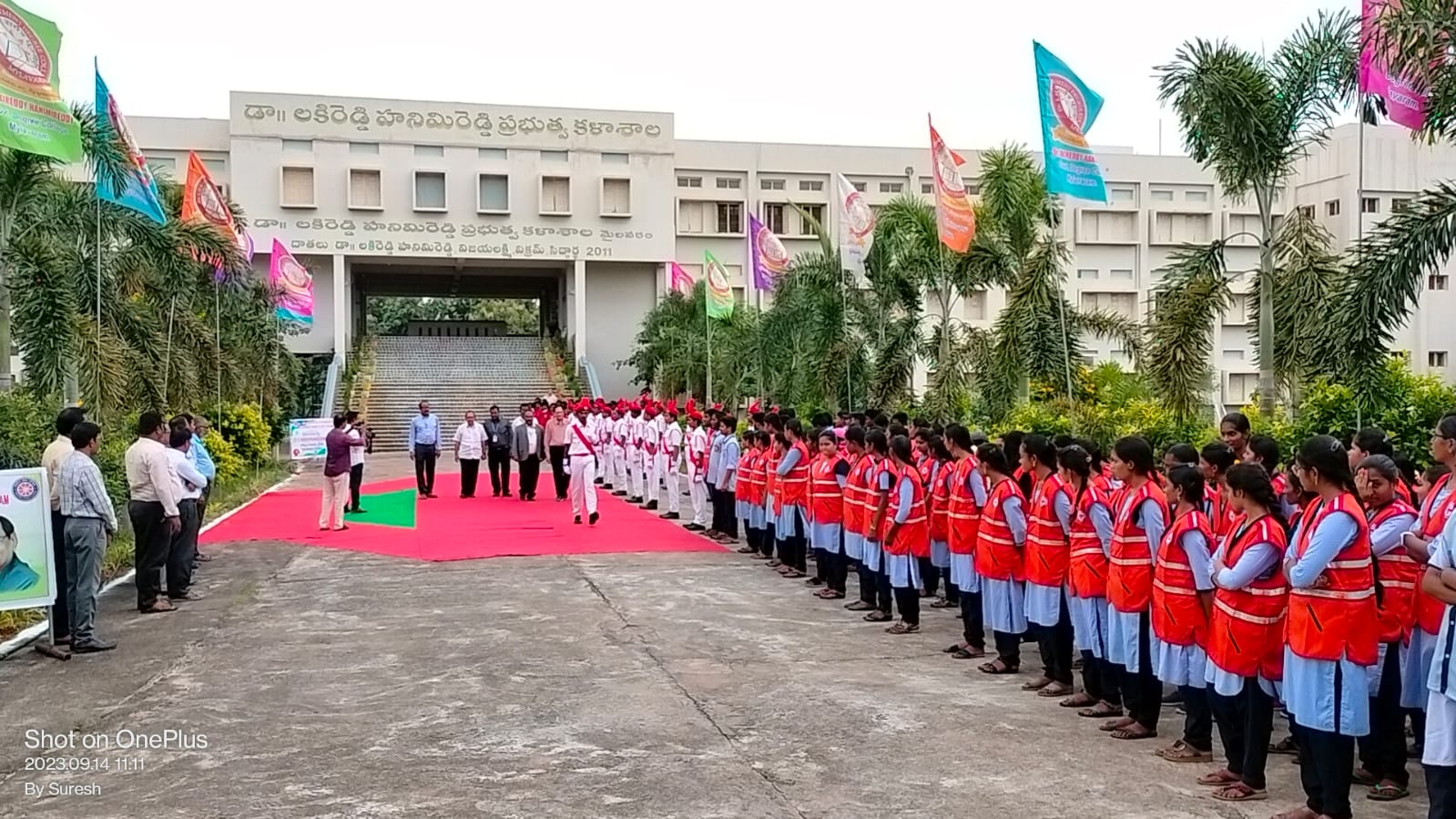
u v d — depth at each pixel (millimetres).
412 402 36188
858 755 5500
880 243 18359
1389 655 4934
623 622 8805
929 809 4766
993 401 16406
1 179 12766
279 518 16312
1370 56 9219
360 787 5051
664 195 39531
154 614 9203
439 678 7066
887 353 17891
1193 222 39062
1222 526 6078
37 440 11328
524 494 19031
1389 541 4934
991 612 7184
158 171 20891
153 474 9164
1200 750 5441
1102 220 38594
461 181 38156
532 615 9109
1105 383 18531
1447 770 3891
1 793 5031
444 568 11602
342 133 37188
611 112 39156
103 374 13102
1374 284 8836
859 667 7402
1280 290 12289
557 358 39688
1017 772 5266
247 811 4762
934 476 9008
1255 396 12133
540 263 40000
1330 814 4426
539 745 5660
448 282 45656
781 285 23266
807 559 12461
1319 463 4484
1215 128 11469
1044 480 6723
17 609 7547
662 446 17094
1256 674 4836
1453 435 4789
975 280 17125
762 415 12625
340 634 8414
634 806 4793
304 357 37562
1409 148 31234
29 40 9750
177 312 18062
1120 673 5926
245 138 36375
